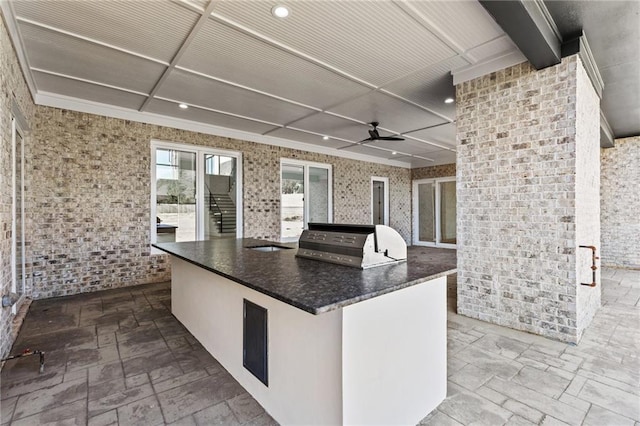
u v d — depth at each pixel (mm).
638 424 1713
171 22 2537
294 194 7004
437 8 2375
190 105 4445
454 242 9023
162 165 5086
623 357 2479
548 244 2828
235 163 5945
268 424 1737
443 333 1961
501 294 3137
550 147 2795
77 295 4188
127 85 3768
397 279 1644
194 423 1736
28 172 3879
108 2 2297
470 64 3250
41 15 2439
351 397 1398
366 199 8469
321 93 4023
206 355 2537
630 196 6078
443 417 1788
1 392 2004
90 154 4332
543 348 2641
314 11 2404
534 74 2873
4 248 2502
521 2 2033
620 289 4574
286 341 1686
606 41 2809
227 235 5824
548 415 1793
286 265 2088
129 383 2123
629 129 5664
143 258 4793
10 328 2652
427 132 5926
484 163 3215
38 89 3859
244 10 2391
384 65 3270
